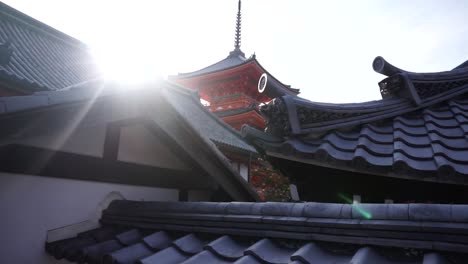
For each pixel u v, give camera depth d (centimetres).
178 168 530
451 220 183
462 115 316
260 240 250
